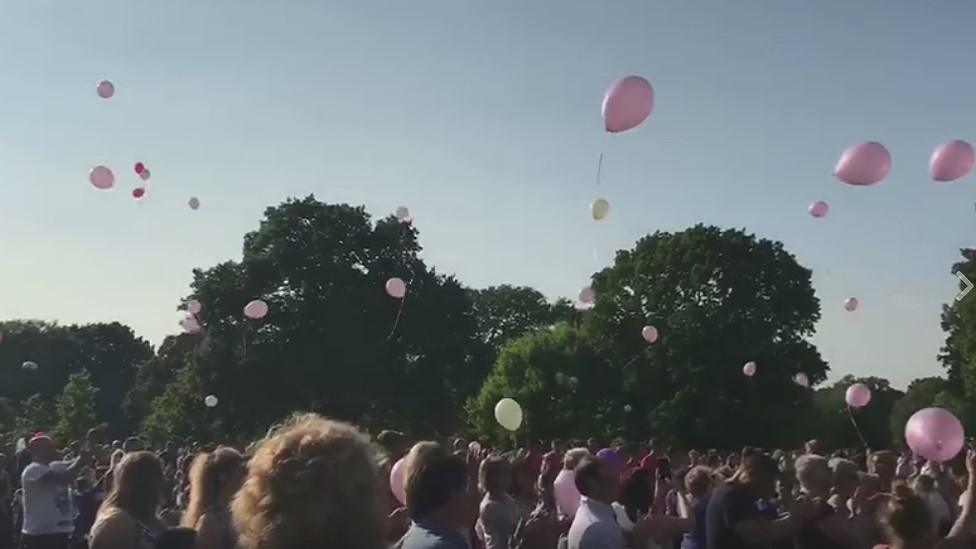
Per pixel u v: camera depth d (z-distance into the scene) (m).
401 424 47.25
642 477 8.45
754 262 45.03
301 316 45.03
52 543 10.10
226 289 45.56
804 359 44.09
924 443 6.70
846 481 8.24
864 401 12.75
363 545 2.34
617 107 8.05
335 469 2.38
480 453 14.08
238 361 44.66
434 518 3.67
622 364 46.94
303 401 44.44
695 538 7.34
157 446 36.12
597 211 12.58
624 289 48.19
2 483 13.52
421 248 48.78
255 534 2.34
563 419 46.47
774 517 6.73
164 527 4.92
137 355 93.75
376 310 46.19
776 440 42.91
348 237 46.88
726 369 43.09
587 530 5.82
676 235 46.69
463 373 48.53
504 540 8.06
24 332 88.31
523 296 80.69
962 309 41.31
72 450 16.45
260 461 2.46
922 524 5.18
